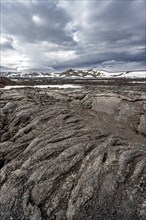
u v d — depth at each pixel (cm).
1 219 1242
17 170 1481
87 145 1515
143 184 1160
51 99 2738
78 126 1825
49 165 1421
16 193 1327
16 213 1238
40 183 1328
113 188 1170
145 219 1030
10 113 2294
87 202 1148
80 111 2364
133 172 1234
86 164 1362
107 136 1669
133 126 2069
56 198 1224
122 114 2256
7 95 2847
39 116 2058
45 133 1775
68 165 1390
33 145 1664
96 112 2359
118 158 1337
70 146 1552
